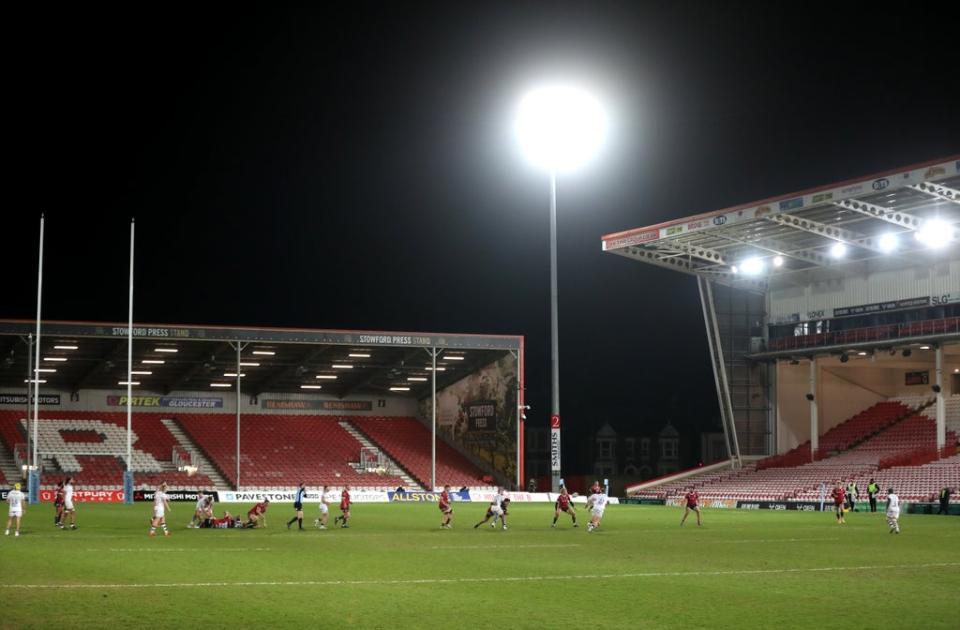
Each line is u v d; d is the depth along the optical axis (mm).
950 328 71312
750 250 77750
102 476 79500
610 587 23328
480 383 88250
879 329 75750
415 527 46094
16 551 31250
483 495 82250
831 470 76688
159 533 40062
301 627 17672
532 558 30484
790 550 34031
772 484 76875
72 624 17688
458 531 43406
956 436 74562
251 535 39938
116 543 34906
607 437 129875
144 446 85438
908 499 66750
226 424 91000
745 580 24859
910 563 29547
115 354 79188
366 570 26641
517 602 20812
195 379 88312
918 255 73688
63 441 83312
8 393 86375
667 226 72125
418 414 98312
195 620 18234
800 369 86250
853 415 86875
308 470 85625
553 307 54500
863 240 71125
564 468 128625
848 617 19125
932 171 56219
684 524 49812
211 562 28328
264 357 82875
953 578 25578
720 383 84875
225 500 74688
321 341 77812
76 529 42000
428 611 19562
